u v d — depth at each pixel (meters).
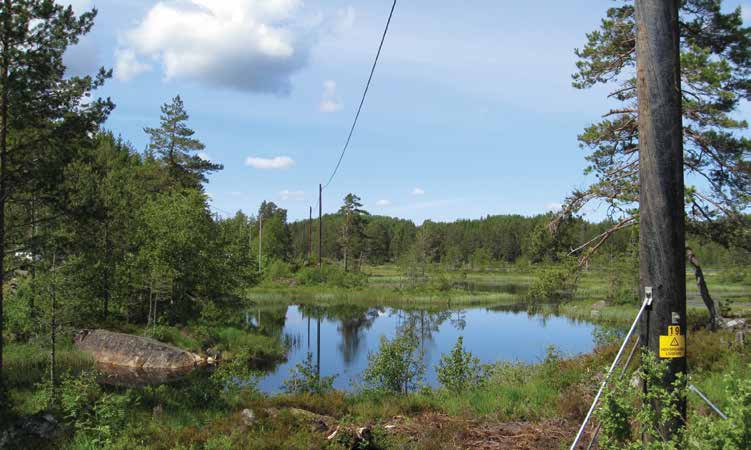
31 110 11.03
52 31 11.26
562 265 16.62
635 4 5.40
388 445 7.73
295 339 28.45
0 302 10.90
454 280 65.69
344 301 49.75
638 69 5.33
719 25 14.62
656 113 5.17
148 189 37.59
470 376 12.88
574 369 12.27
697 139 14.35
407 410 10.12
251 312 41.09
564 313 37.16
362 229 85.25
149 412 11.14
